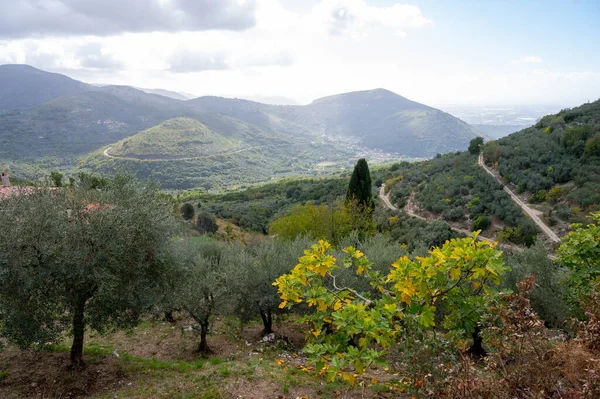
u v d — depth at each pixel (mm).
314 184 84562
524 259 12844
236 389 6926
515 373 3545
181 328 14023
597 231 5930
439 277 4219
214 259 15414
